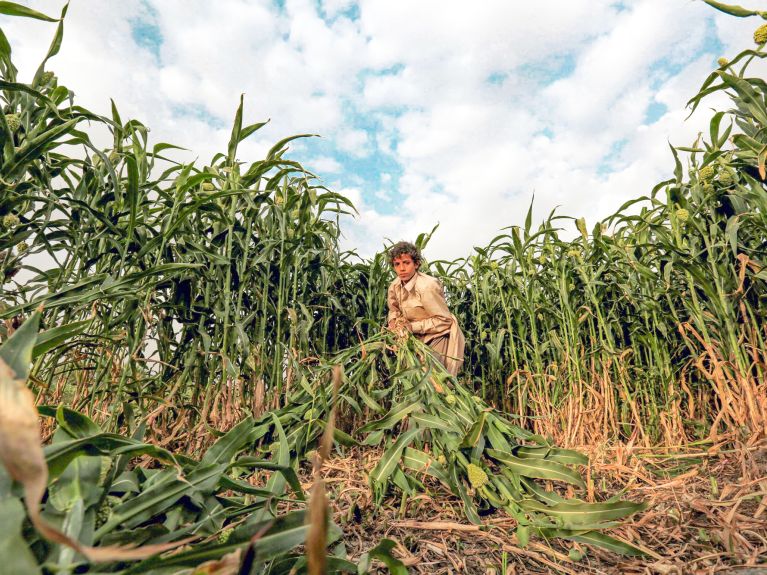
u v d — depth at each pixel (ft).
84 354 5.98
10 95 5.29
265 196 7.65
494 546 4.27
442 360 8.57
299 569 2.74
